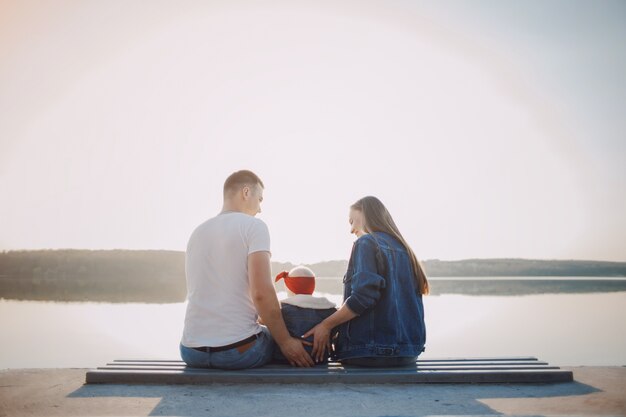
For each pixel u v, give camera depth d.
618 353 7.88
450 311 16.42
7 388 3.12
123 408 2.67
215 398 2.84
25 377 3.43
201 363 3.26
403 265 3.50
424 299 23.00
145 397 2.87
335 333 3.59
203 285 3.26
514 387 3.10
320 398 2.84
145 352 7.97
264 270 3.16
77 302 19.91
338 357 3.46
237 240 3.22
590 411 2.61
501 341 9.29
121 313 14.91
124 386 3.12
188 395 2.91
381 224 3.64
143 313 14.96
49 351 8.02
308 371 3.24
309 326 3.43
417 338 3.43
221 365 3.23
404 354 3.33
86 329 10.81
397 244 3.55
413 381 3.16
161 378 3.17
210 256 3.26
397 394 2.92
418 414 2.55
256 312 3.34
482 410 2.62
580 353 7.91
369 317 3.37
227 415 2.54
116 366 3.40
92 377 3.19
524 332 10.61
